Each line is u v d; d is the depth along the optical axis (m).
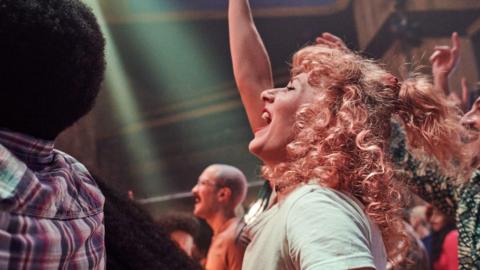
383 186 0.97
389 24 9.72
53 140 0.65
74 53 0.61
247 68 1.43
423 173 1.52
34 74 0.58
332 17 11.70
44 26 0.58
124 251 0.63
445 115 1.22
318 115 1.03
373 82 1.10
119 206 0.69
